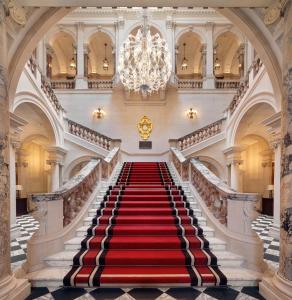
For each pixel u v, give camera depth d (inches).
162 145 540.7
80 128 465.7
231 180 411.5
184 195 250.7
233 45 671.1
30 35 175.9
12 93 194.9
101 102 551.5
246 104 350.9
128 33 559.2
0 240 113.7
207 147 448.1
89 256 150.9
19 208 428.5
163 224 195.9
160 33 573.0
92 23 567.5
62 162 446.6
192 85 560.7
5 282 113.9
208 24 564.4
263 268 143.5
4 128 118.1
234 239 158.1
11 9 139.9
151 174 362.3
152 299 121.6
